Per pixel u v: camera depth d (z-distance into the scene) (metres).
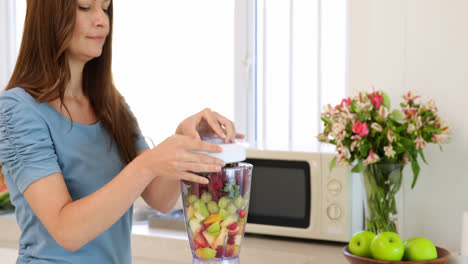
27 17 1.14
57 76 1.13
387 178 1.58
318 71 2.10
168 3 2.39
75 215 0.98
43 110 1.14
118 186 0.98
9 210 2.15
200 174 0.98
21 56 1.15
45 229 1.14
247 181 1.01
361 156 1.60
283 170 1.79
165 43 2.41
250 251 1.72
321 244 1.79
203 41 2.34
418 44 1.78
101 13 1.14
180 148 0.95
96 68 1.27
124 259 1.26
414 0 1.77
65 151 1.15
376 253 1.39
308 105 2.14
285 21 2.17
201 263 1.02
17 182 1.06
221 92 2.33
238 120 2.29
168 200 1.30
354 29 1.93
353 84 1.95
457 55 1.72
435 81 1.76
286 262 1.66
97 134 1.23
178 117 2.41
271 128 2.22
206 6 2.33
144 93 2.46
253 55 2.25
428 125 1.59
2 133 1.08
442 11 1.74
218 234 1.00
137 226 1.98
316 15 2.10
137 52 2.46
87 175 1.18
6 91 1.12
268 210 1.82
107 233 1.20
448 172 1.75
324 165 1.74
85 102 1.26
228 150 0.98
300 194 1.77
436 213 1.77
